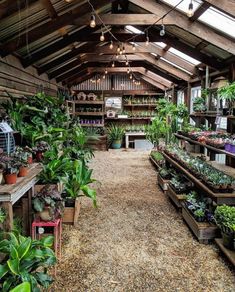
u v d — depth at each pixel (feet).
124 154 33.14
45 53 17.80
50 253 6.75
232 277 8.59
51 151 12.25
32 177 8.98
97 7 14.49
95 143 36.01
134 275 8.68
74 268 9.00
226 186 10.80
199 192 13.80
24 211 10.17
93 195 12.01
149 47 23.79
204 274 8.75
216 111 18.56
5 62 14.55
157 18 15.69
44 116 14.98
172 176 17.70
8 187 7.59
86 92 39.32
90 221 12.85
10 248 6.10
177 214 13.83
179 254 9.95
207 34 15.21
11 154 9.54
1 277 5.80
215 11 13.23
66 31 17.83
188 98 26.84
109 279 8.45
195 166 14.49
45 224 9.42
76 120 27.07
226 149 12.56
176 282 8.34
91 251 10.10
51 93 26.63
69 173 12.40
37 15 13.53
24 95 17.83
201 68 23.03
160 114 28.12
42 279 6.61
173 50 22.62
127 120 40.37
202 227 10.67
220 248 9.77
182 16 15.29
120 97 39.60
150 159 28.27
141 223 12.69
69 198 12.50
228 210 9.80
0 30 12.95
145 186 19.06
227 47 15.15
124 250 10.20
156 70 30.42
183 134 20.44
